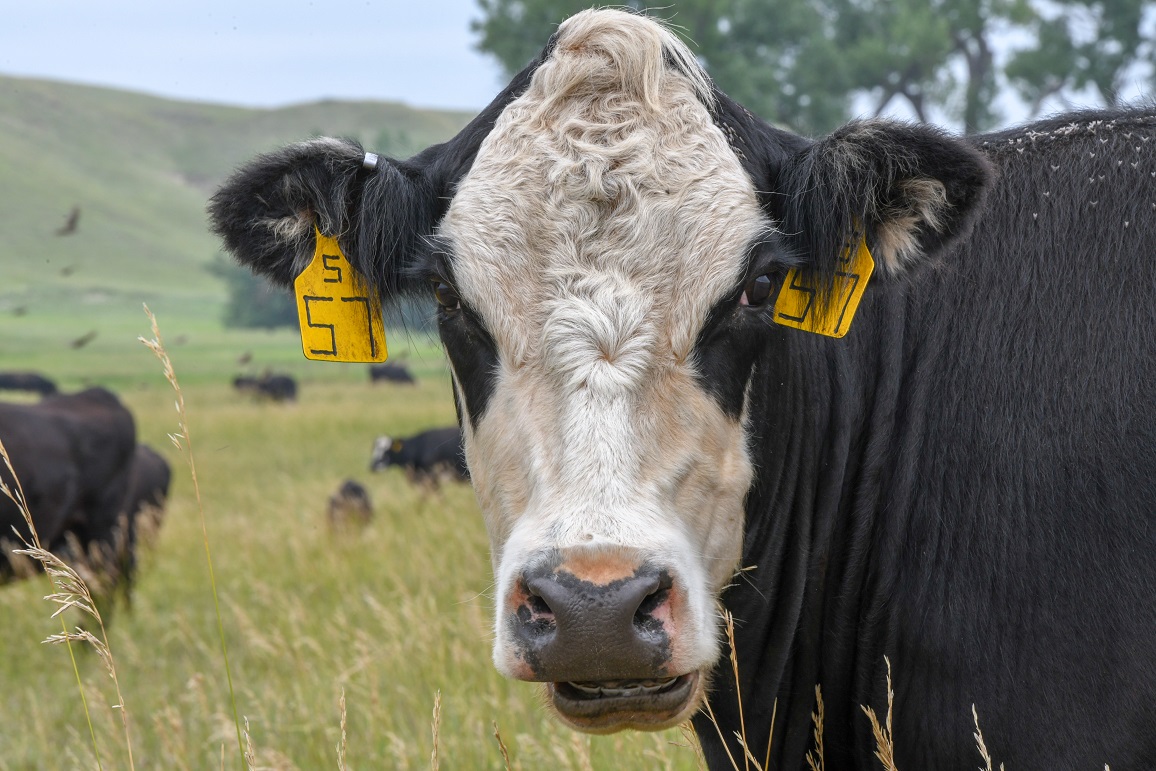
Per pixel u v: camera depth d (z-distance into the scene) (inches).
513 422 108.0
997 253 127.4
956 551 120.2
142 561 402.6
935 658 119.4
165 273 4111.7
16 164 4813.0
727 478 111.5
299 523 444.8
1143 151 125.3
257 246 125.5
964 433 122.9
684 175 113.3
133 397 1306.6
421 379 1729.8
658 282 109.2
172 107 6791.3
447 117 6879.9
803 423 127.3
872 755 128.3
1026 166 130.0
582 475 101.0
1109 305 119.9
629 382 104.3
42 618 329.7
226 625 311.9
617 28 121.7
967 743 116.6
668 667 98.1
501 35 1002.7
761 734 134.3
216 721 217.9
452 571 321.1
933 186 112.8
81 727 238.2
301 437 889.5
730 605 128.6
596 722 102.5
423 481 558.3
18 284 3592.5
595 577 95.8
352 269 126.3
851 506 129.7
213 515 518.6
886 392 129.8
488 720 207.0
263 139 6264.8
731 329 111.2
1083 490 114.5
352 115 6712.6
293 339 3019.2
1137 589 109.8
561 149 115.4
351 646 249.8
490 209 113.3
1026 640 114.0
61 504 340.8
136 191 5068.9
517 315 109.7
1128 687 109.1
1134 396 115.1
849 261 117.1
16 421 332.5
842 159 114.0
